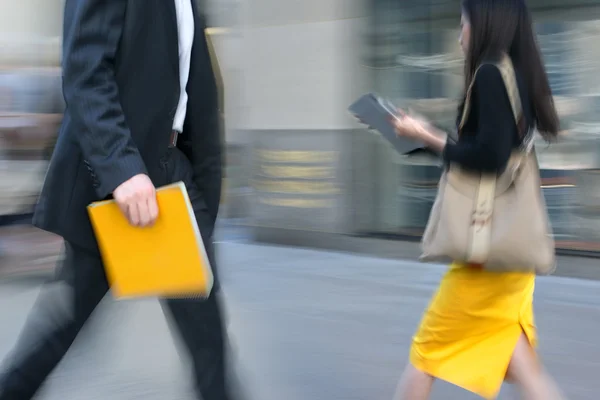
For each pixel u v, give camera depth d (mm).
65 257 2494
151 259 2227
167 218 2217
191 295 2299
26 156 5996
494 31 2586
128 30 2289
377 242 6707
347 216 6852
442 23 6340
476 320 2695
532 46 2633
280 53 6996
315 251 6926
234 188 7324
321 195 6945
